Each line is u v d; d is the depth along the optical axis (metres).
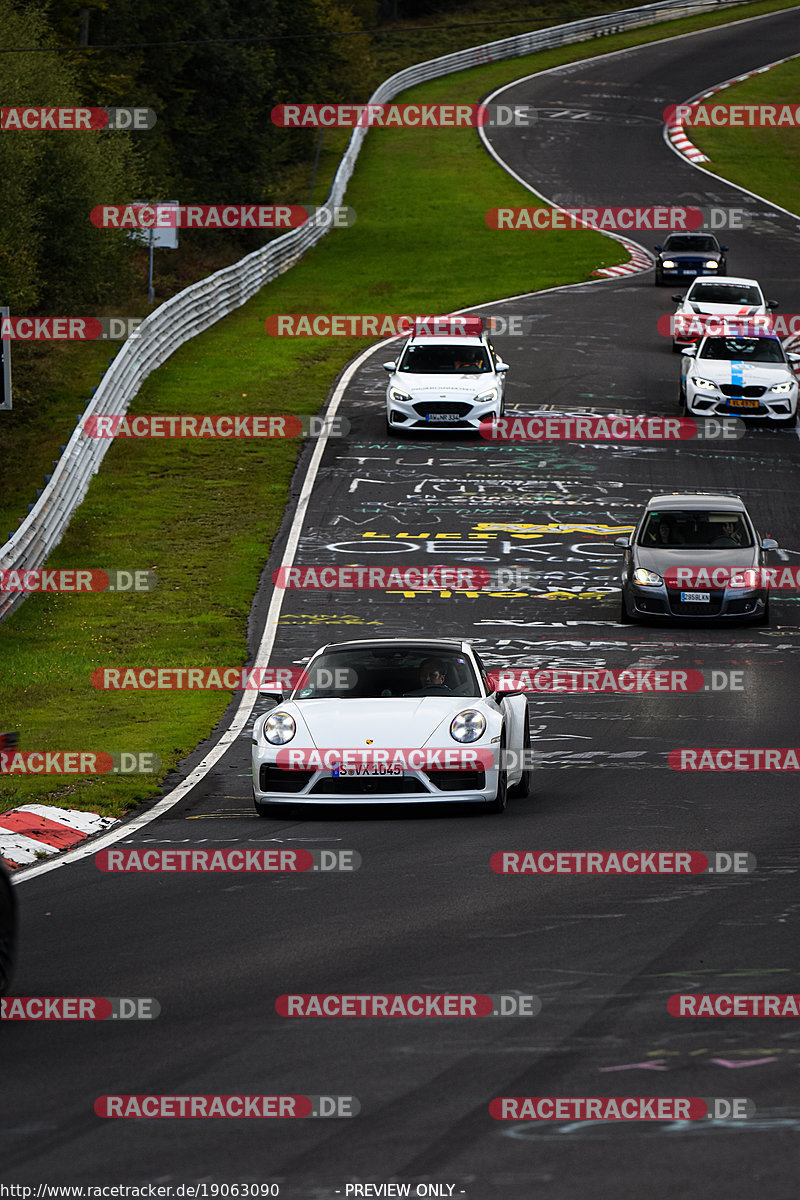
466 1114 19.73
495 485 111.31
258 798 43.44
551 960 27.05
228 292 173.38
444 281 193.88
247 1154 18.66
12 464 117.88
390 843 38.88
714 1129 19.05
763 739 54.91
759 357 130.00
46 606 86.69
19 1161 18.62
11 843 39.78
